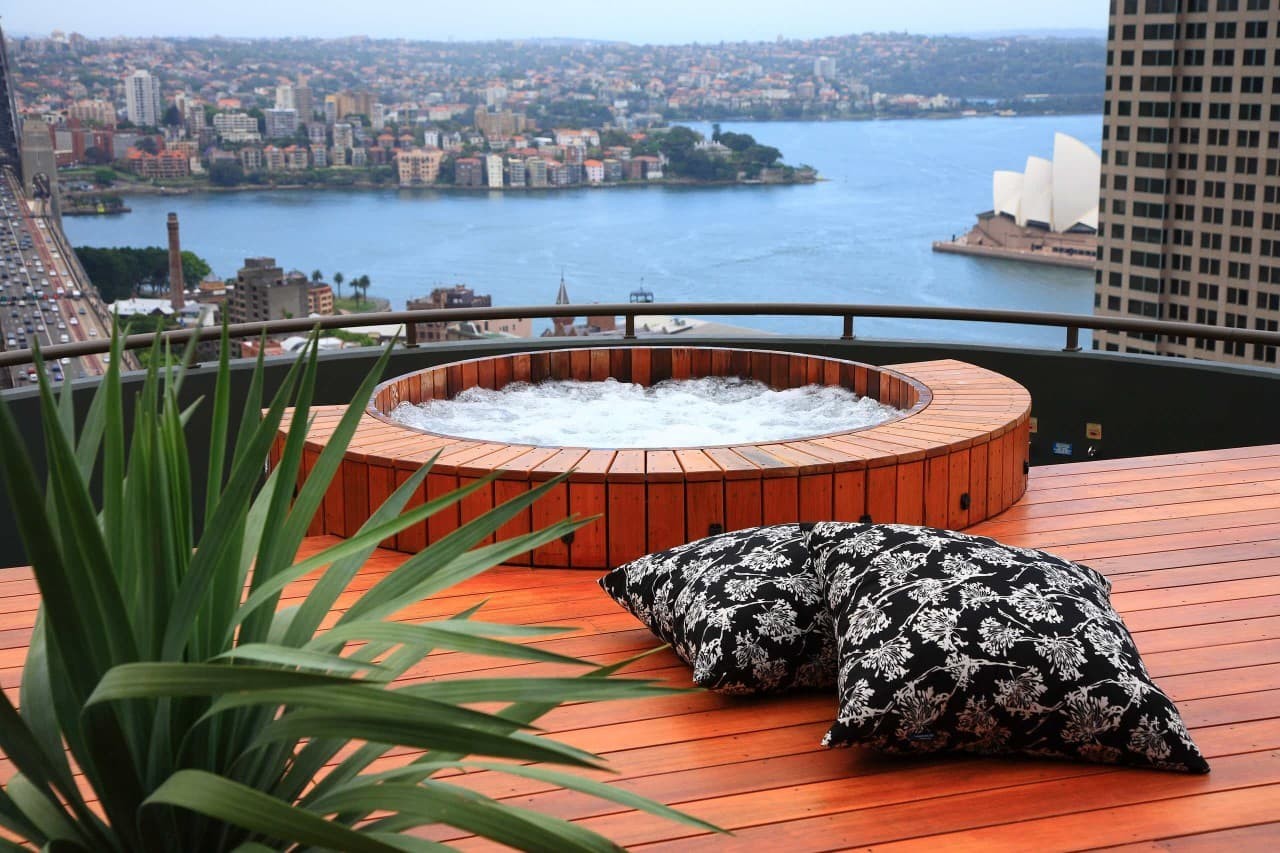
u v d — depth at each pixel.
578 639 2.87
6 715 1.16
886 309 5.18
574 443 3.99
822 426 4.18
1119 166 38.72
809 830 2.00
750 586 2.53
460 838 1.98
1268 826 1.99
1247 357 36.41
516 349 5.23
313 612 1.45
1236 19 35.25
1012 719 2.13
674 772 2.21
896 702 2.11
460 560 1.37
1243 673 2.61
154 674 1.05
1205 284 36.97
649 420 4.32
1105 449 5.06
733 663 2.43
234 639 1.53
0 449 1.04
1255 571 3.27
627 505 3.28
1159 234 37.78
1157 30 37.38
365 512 3.53
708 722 2.41
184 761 1.26
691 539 3.30
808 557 2.59
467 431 4.15
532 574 3.31
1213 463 4.36
